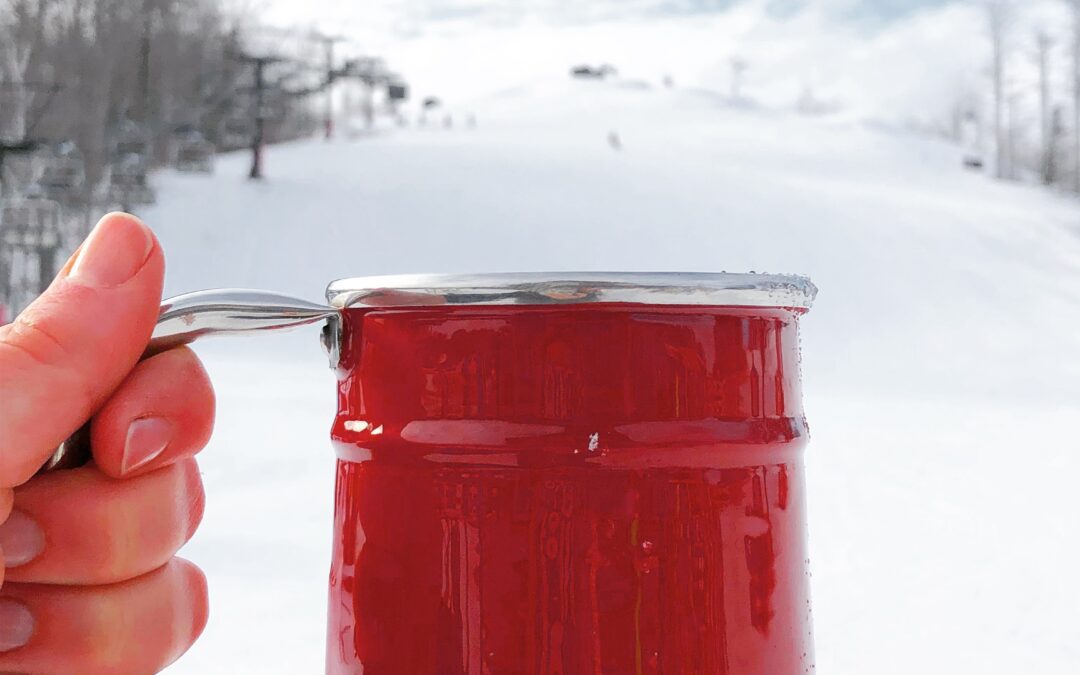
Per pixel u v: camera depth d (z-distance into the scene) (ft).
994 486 16.75
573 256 70.59
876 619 8.77
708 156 127.65
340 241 70.18
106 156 75.56
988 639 8.14
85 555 2.10
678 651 1.97
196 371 2.18
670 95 197.36
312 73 112.16
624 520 1.98
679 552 1.99
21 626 2.12
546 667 1.95
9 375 1.95
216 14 106.63
